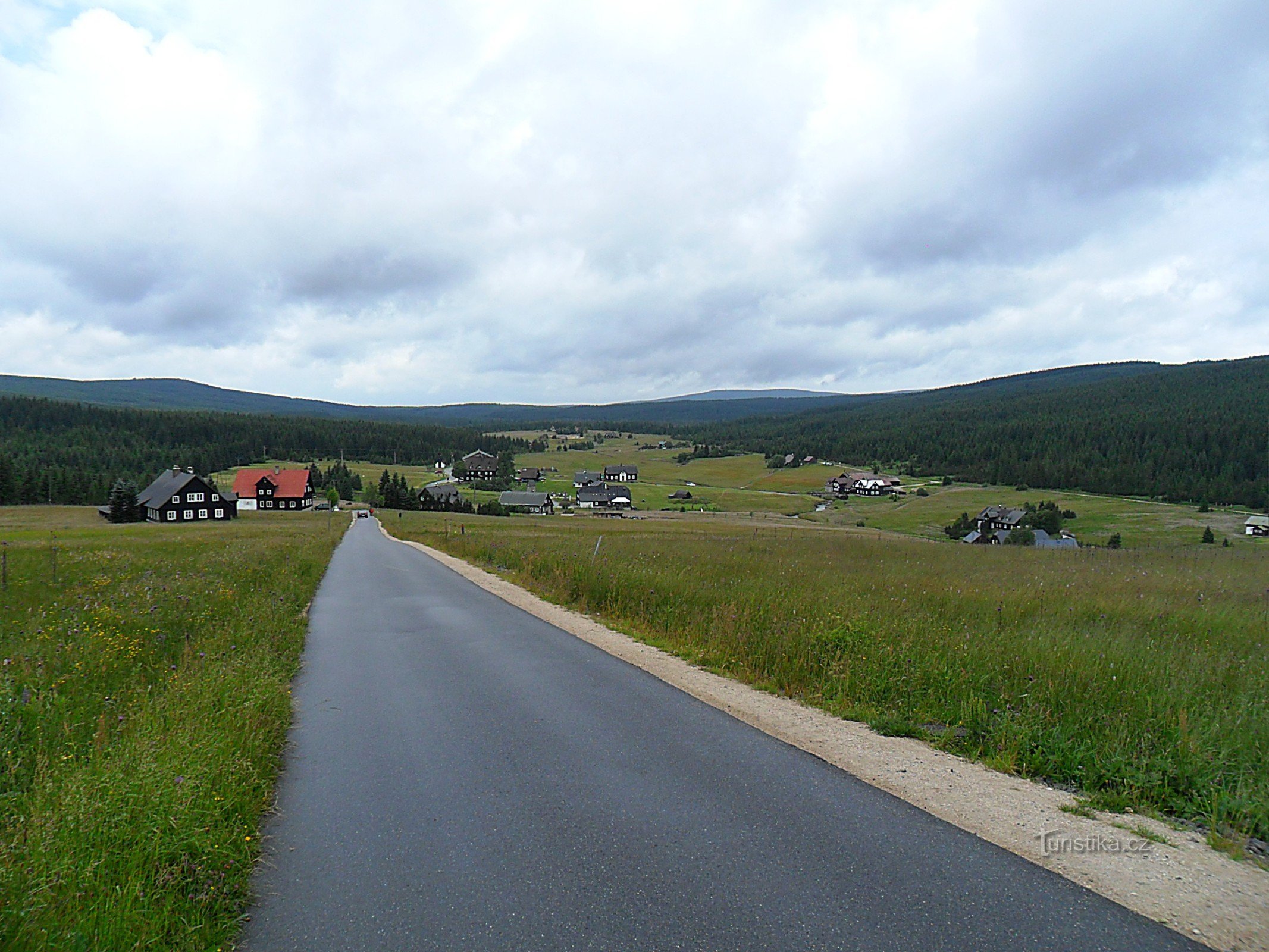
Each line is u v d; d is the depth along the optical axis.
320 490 126.06
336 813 4.81
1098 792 4.98
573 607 14.22
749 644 9.22
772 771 5.44
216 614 11.77
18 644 8.71
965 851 4.16
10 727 5.83
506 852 4.21
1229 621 10.78
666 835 4.39
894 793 5.02
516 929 3.42
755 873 3.91
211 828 4.25
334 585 19.25
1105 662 7.39
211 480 91.25
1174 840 4.32
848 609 10.53
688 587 13.34
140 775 4.48
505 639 10.98
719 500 123.44
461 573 22.52
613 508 119.12
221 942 3.36
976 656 7.79
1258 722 5.66
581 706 7.23
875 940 3.26
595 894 3.72
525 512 110.19
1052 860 4.05
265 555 22.70
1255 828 4.43
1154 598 13.37
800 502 120.94
